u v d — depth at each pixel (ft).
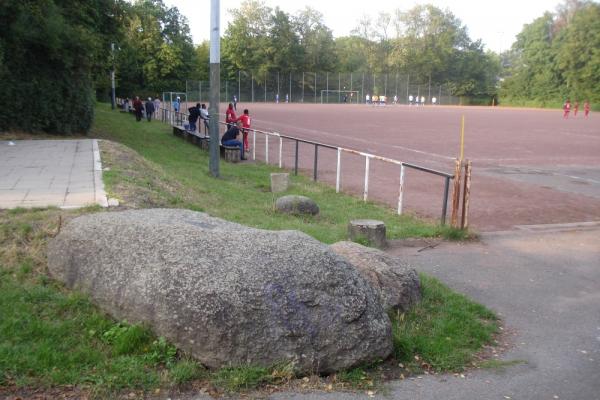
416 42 346.95
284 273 13.78
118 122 111.24
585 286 22.21
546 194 44.42
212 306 13.03
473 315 18.31
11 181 30.78
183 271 13.66
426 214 35.65
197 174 48.24
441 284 21.09
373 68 361.51
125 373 12.60
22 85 65.51
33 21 63.67
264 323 13.15
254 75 315.99
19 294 15.71
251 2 322.75
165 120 126.31
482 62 343.26
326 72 335.06
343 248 19.52
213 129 48.29
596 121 163.94
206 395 12.37
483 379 14.23
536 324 18.31
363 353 13.85
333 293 13.96
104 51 91.09
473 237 29.12
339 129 112.37
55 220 20.81
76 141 54.24
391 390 13.30
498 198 42.14
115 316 14.66
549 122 155.94
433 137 98.12
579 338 17.26
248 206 34.50
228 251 14.20
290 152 72.02
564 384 14.19
